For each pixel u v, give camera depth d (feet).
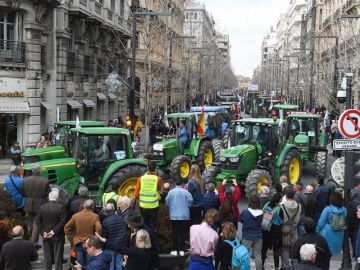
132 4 174.70
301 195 41.52
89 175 50.93
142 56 160.86
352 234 41.52
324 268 30.76
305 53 211.41
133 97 88.33
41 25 100.89
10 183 44.29
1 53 95.25
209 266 30.42
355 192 42.75
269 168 63.57
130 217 30.68
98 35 135.54
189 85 177.37
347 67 112.88
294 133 86.58
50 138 86.99
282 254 38.29
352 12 171.12
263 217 37.65
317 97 169.07
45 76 106.52
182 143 78.95
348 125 38.88
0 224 32.78
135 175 50.72
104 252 27.53
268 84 421.18
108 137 51.88
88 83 131.13
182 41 167.22
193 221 43.75
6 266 30.27
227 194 41.22
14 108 96.37
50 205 37.40
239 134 68.39
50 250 37.99
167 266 38.88
